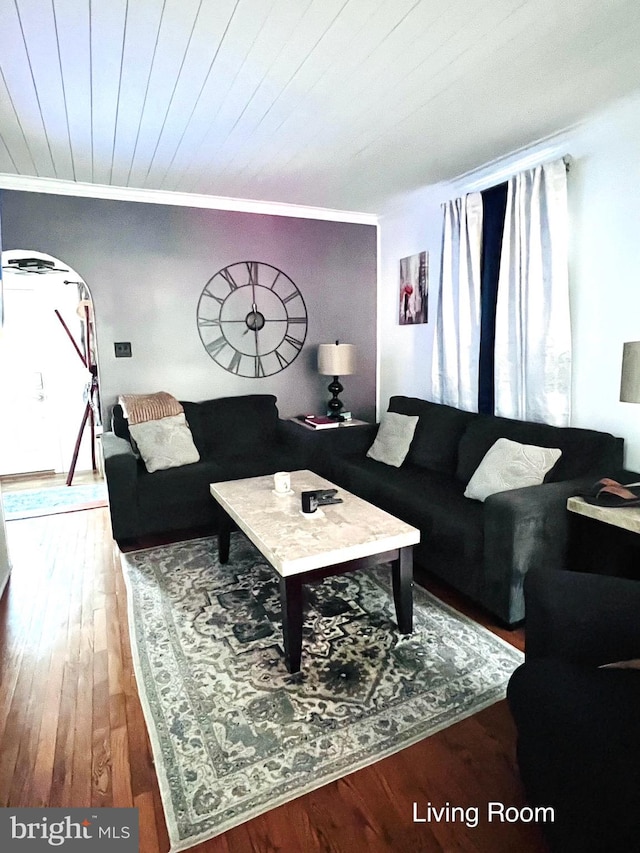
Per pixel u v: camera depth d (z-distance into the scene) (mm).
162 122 2572
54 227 3648
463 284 3543
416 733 1673
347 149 2986
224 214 4168
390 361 4793
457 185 3678
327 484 2949
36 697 1864
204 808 1413
